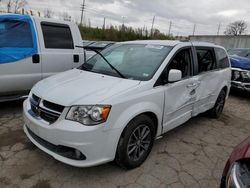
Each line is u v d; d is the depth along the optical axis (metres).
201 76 4.32
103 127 2.69
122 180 2.96
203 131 4.73
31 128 3.02
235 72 7.53
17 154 3.33
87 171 3.07
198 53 4.35
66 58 5.26
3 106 5.10
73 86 3.09
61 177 2.93
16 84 4.62
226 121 5.45
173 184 2.99
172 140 4.19
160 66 3.48
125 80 3.26
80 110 2.68
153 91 3.24
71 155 2.76
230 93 8.44
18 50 4.55
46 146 2.94
